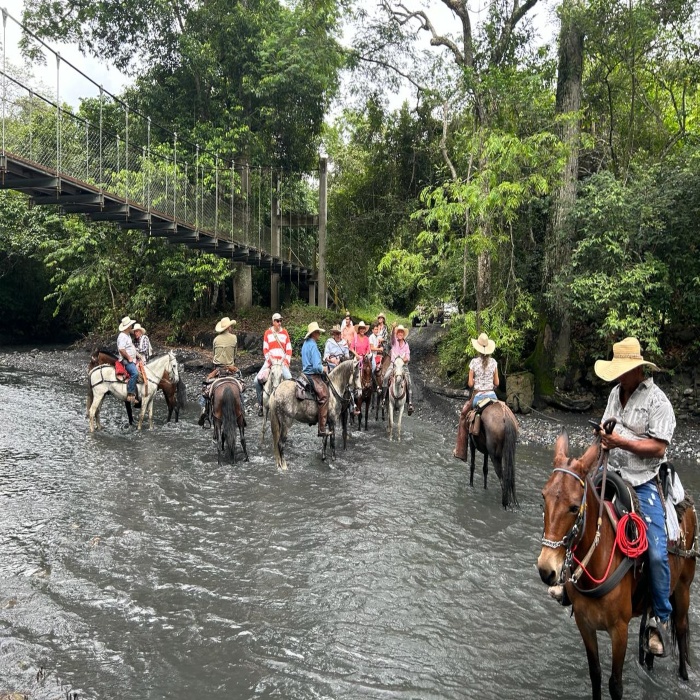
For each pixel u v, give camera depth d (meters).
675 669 4.55
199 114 24.30
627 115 17.38
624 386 3.92
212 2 23.14
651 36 14.12
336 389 10.62
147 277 25.41
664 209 12.77
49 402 15.66
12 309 32.38
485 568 6.30
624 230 13.06
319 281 27.14
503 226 16.47
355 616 5.34
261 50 23.16
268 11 24.06
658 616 3.78
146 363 13.69
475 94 16.80
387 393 12.49
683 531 4.09
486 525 7.47
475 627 5.19
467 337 16.81
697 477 9.78
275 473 9.63
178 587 5.80
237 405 10.38
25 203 26.77
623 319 13.06
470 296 18.41
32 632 4.99
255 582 5.94
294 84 23.39
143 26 22.59
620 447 3.66
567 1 14.53
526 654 4.80
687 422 13.16
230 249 20.56
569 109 15.23
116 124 23.92
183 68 23.72
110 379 12.25
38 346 30.06
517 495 8.65
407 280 19.97
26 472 9.47
